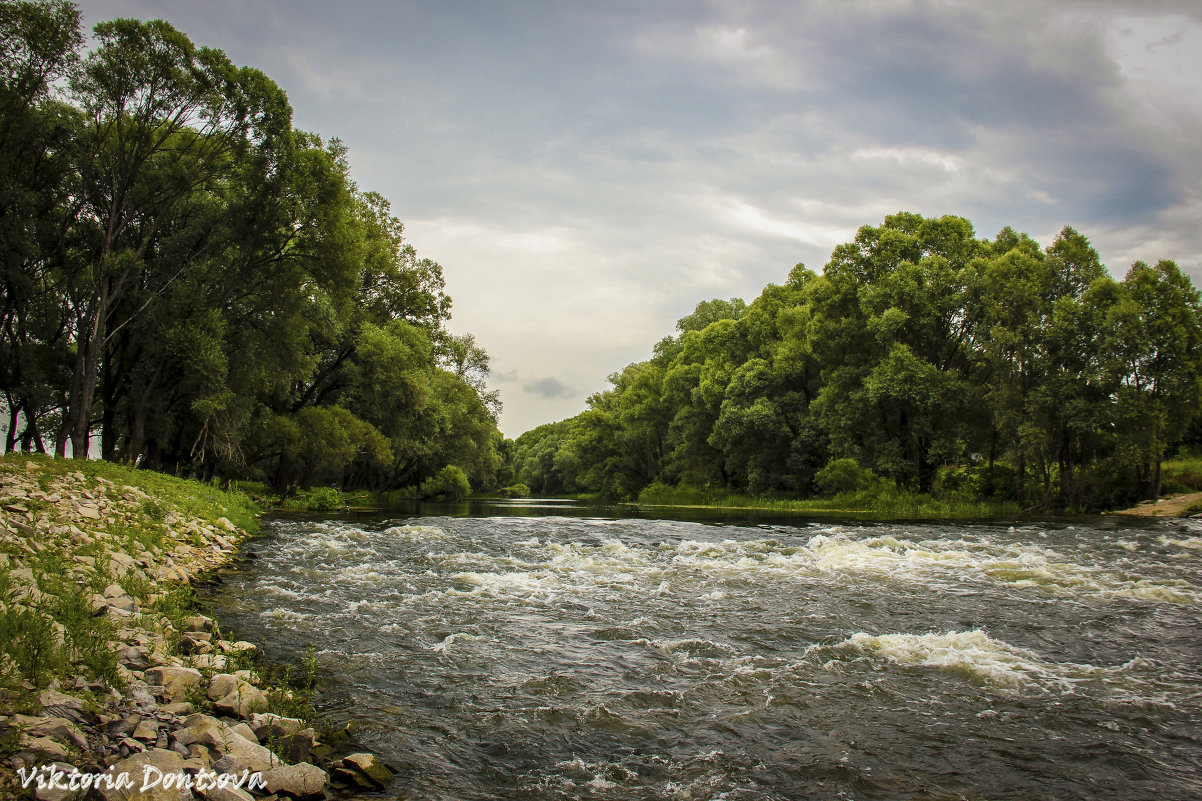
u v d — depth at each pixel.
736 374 49.56
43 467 14.88
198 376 24.97
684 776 5.00
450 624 9.44
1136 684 7.05
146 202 24.64
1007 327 33.94
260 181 25.69
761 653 8.13
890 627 9.40
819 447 45.47
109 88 21.73
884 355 38.78
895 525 25.03
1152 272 32.00
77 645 5.69
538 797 4.64
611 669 7.50
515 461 137.75
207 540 15.35
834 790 4.81
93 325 22.67
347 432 33.84
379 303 40.97
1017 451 33.59
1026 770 5.13
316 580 12.61
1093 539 19.45
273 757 4.71
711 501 52.28
